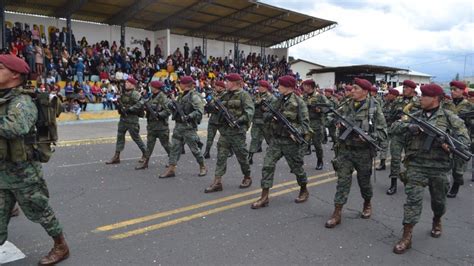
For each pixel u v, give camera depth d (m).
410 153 4.27
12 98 3.12
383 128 4.84
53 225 3.52
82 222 4.68
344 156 4.86
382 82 32.50
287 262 3.83
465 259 4.07
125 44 24.61
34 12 20.44
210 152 10.05
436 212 4.54
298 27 28.73
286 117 5.35
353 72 33.38
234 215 5.12
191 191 6.18
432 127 4.11
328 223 4.81
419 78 40.47
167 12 23.12
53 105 3.38
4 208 3.27
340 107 5.10
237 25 27.16
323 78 34.50
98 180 6.71
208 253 3.95
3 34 18.20
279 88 5.46
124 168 7.75
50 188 6.11
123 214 5.00
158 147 10.46
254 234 4.50
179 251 3.98
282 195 6.17
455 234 4.77
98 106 18.77
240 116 6.13
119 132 8.02
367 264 3.87
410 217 4.19
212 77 25.86
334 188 6.73
